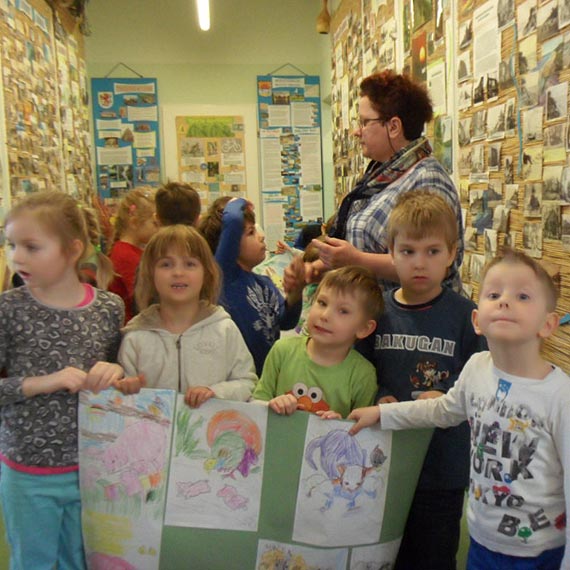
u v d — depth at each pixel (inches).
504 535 47.6
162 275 64.2
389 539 60.2
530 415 46.4
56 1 171.2
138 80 218.7
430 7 105.3
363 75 151.4
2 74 126.6
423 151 77.0
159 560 59.2
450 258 62.4
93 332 61.6
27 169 141.5
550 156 69.9
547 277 46.9
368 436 58.2
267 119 224.5
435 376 60.9
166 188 113.0
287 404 57.7
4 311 58.5
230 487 58.8
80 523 60.4
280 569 59.7
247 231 86.3
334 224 82.2
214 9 219.9
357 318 62.6
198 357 64.8
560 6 66.6
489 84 84.4
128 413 58.2
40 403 58.8
